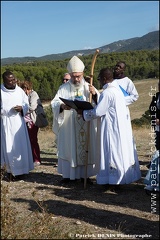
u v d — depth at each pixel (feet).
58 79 178.19
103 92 20.81
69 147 23.15
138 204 19.24
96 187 22.58
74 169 23.00
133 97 24.34
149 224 16.74
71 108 22.43
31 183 24.02
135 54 282.97
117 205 19.25
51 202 19.94
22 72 186.19
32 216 17.51
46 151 37.93
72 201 20.04
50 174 26.50
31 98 28.22
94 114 20.63
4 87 24.64
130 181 21.12
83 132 22.84
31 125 28.94
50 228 15.81
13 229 14.23
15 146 24.70
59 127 23.32
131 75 230.07
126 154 20.99
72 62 22.75
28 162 25.29
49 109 64.75
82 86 23.26
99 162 21.34
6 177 25.25
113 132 20.83
